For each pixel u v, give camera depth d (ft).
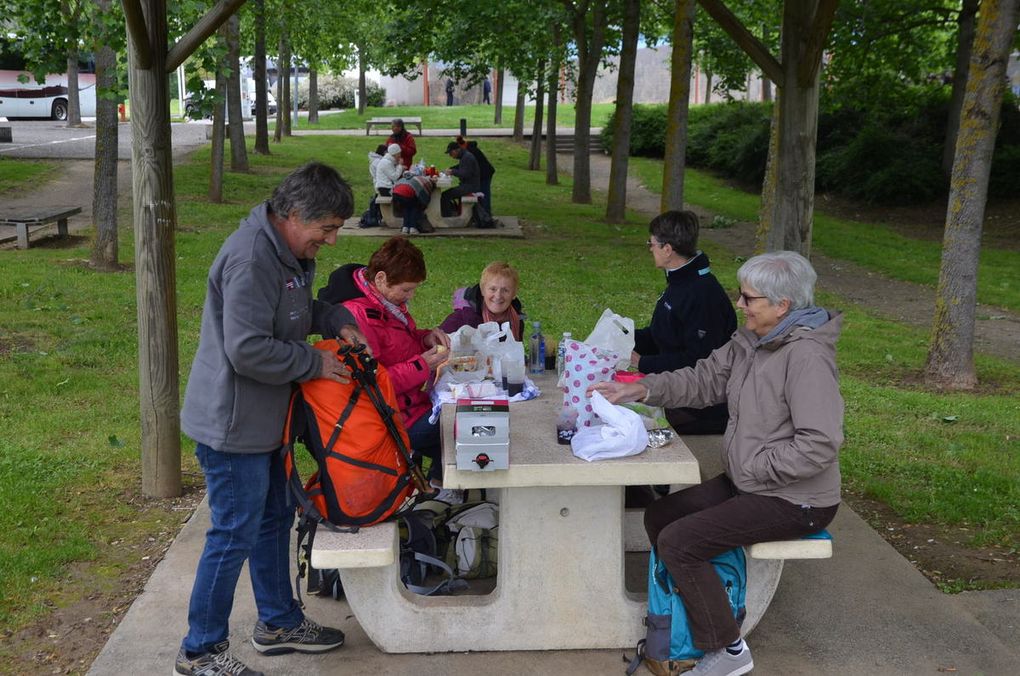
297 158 78.38
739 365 11.05
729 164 84.28
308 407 10.59
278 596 11.31
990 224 62.18
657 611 11.07
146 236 15.58
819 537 10.83
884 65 68.74
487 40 65.05
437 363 13.26
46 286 31.71
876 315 38.11
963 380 27.02
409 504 13.12
